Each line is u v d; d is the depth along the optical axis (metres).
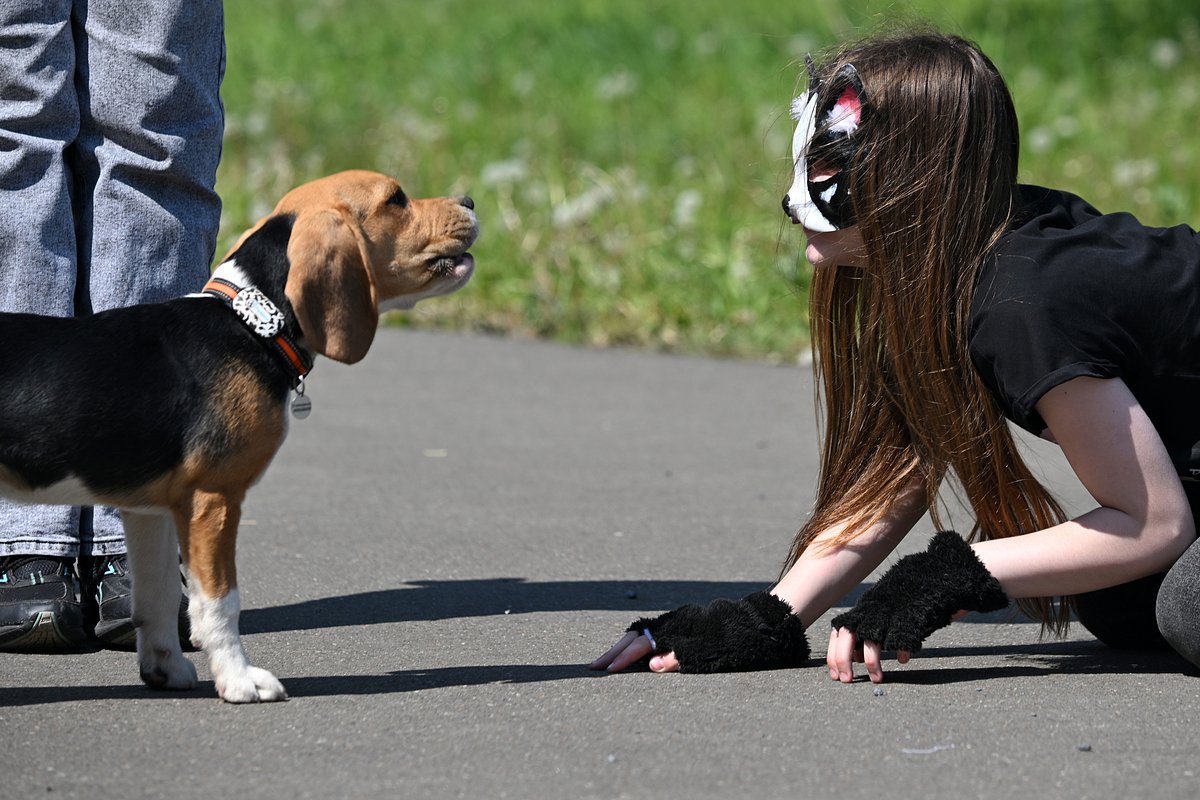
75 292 7.43
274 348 6.23
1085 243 6.38
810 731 5.83
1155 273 6.31
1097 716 6.03
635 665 6.80
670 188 20.03
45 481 6.05
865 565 7.07
